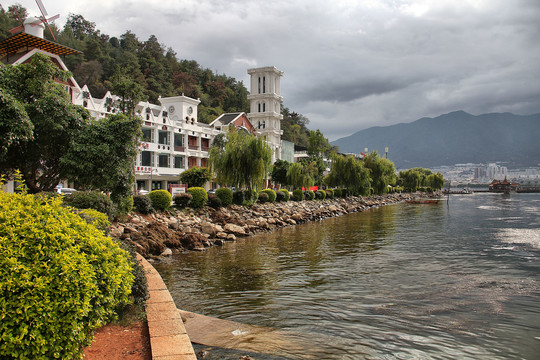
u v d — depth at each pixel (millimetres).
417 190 160875
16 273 4891
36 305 4875
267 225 36562
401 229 37625
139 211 27609
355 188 76688
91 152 17750
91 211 10047
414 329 10867
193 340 9484
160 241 23109
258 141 42531
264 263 20250
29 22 34531
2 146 13781
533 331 10820
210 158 43031
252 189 43625
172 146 56469
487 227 38812
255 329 10492
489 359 9125
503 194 168375
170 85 107750
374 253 23516
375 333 10516
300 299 13672
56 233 5477
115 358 6684
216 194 39188
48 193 14188
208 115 107750
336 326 10961
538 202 92625
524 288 15320
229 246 26297
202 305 12883
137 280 9477
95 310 5965
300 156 111125
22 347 4836
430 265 19828
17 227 5277
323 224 43188
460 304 13234
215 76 150375
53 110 16672
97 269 6180
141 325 8352
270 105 95375
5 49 34312
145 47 126938
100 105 43812
